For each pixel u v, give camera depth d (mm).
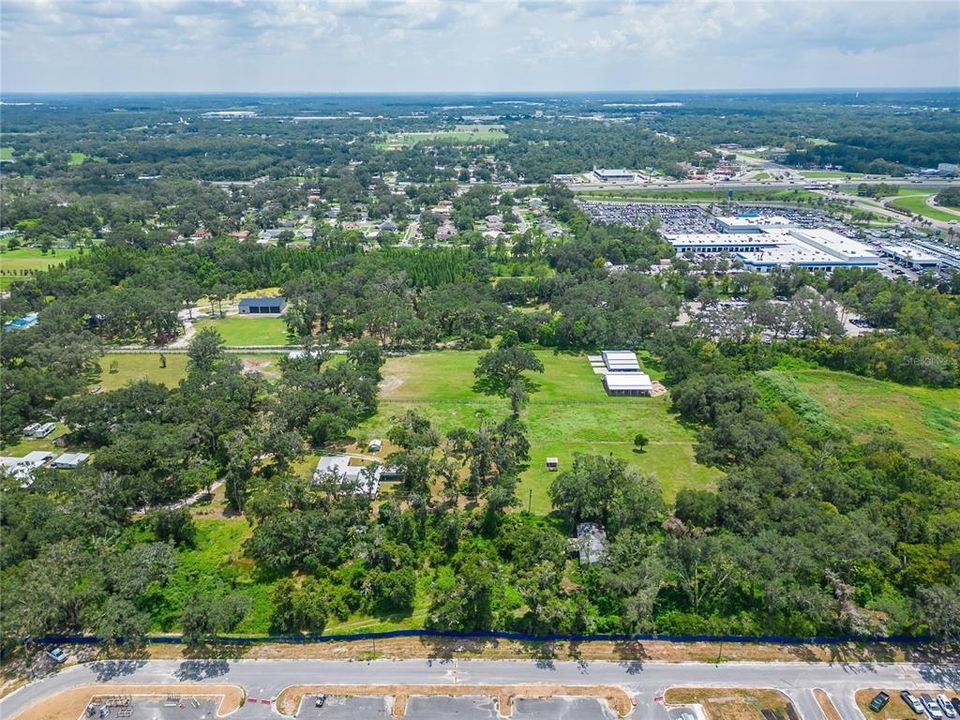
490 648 94312
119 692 86562
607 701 86062
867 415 163500
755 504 117500
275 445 133500
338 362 189750
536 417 164000
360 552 107375
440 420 162000
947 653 94625
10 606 90938
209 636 95062
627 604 94438
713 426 158875
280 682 88375
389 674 89750
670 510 123500
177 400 151250
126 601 94875
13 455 144625
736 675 90500
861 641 96375
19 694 86312
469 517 119812
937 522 110312
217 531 118938
